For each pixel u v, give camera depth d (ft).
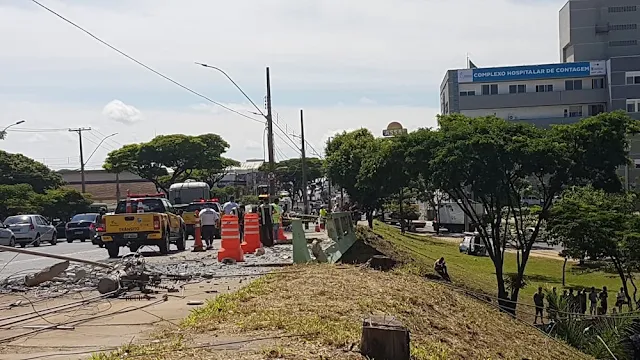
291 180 325.62
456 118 100.83
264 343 27.04
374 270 55.42
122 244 75.51
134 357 24.85
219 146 230.89
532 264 149.38
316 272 48.62
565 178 89.10
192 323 31.22
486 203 92.63
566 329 68.90
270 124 134.82
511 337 46.29
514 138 88.33
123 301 40.34
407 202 257.55
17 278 50.29
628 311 81.35
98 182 306.76
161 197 83.20
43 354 26.76
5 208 175.11
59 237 160.56
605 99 261.44
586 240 97.14
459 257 158.81
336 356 25.44
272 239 82.74
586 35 273.13
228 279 49.34
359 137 198.29
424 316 39.09
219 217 96.43
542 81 265.34
